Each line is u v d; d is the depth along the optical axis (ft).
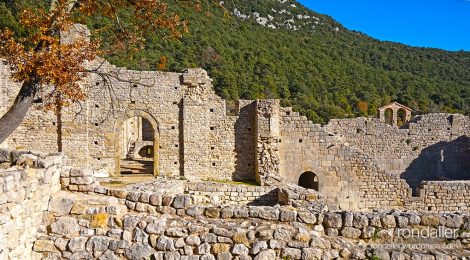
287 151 79.87
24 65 39.81
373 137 91.15
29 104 41.42
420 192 71.05
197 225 24.86
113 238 24.68
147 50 155.74
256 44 214.48
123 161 104.53
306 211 26.37
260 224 25.20
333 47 264.52
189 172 82.53
